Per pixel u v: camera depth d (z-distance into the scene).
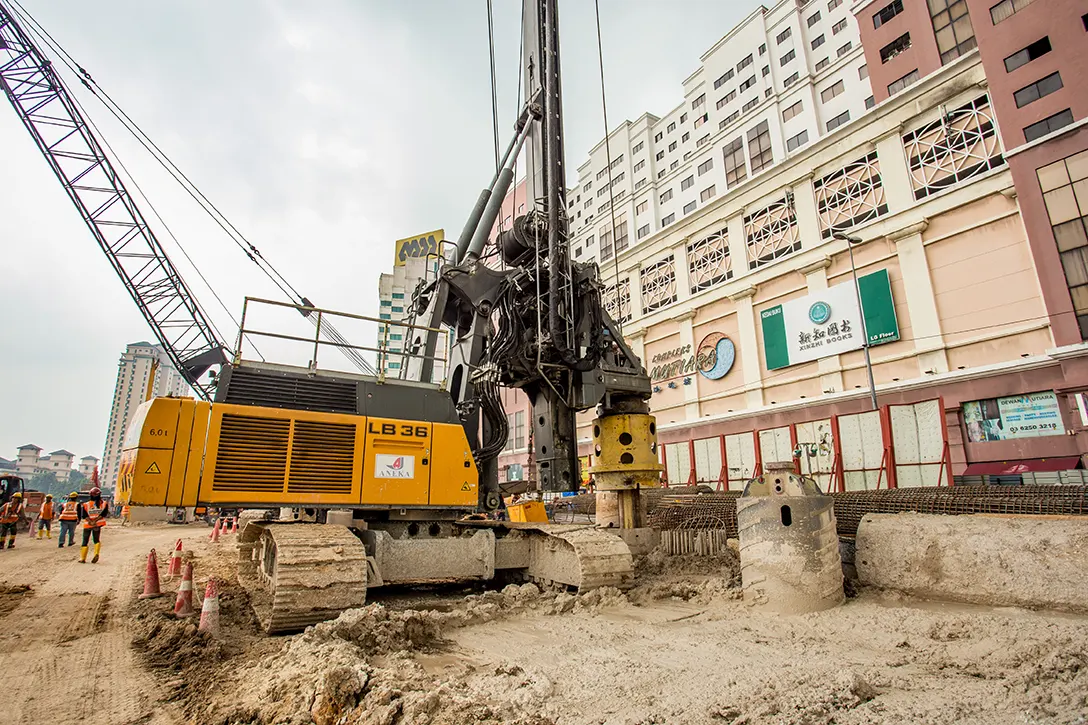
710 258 37.47
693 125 51.38
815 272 30.95
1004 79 24.64
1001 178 24.33
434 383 8.58
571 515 23.58
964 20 28.73
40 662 5.50
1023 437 22.53
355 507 7.41
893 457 24.12
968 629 5.16
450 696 3.67
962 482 22.47
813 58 42.16
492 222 10.93
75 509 17.14
